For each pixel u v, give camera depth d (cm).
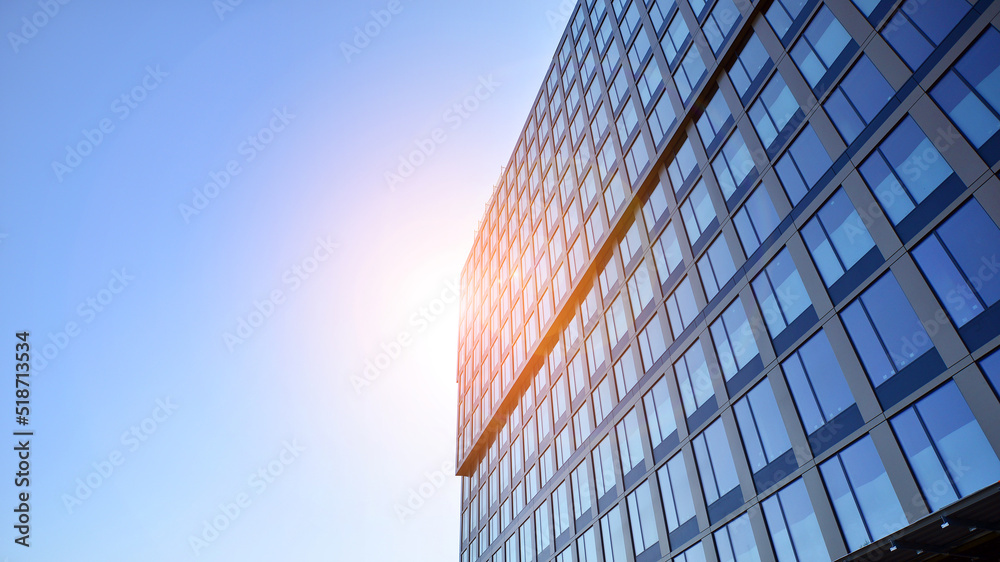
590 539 3219
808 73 2277
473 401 5919
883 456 1689
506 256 5631
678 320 2822
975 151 1623
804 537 1892
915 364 1666
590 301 3809
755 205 2434
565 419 3856
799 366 2066
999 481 1293
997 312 1488
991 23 1656
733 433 2302
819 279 2052
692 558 2383
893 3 1964
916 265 1725
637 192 3338
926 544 1436
